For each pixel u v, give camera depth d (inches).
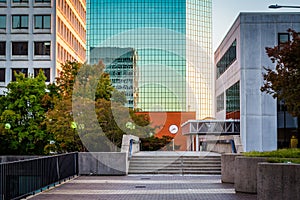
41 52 2512.3
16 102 1359.5
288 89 758.5
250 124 1635.1
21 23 2518.5
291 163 561.0
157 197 669.3
